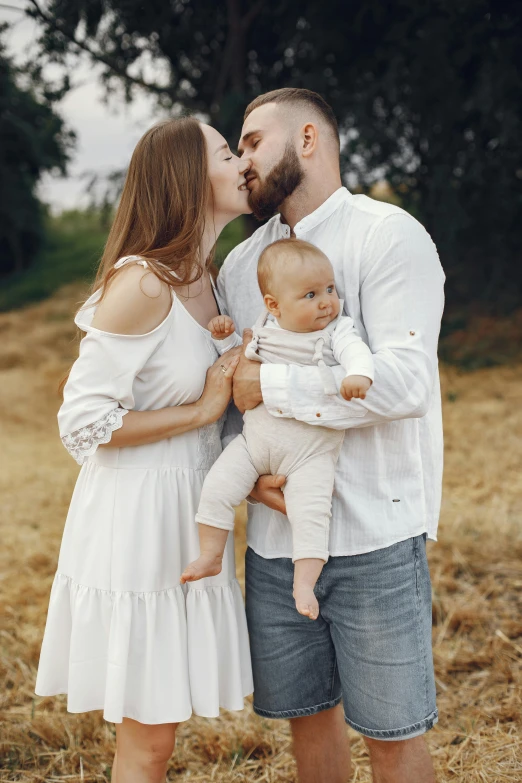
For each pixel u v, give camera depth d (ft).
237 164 7.72
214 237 8.02
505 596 14.08
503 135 27.37
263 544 7.80
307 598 6.81
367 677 7.23
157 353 7.39
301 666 7.79
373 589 7.17
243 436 7.41
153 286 7.22
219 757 10.15
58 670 7.63
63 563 7.64
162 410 7.36
